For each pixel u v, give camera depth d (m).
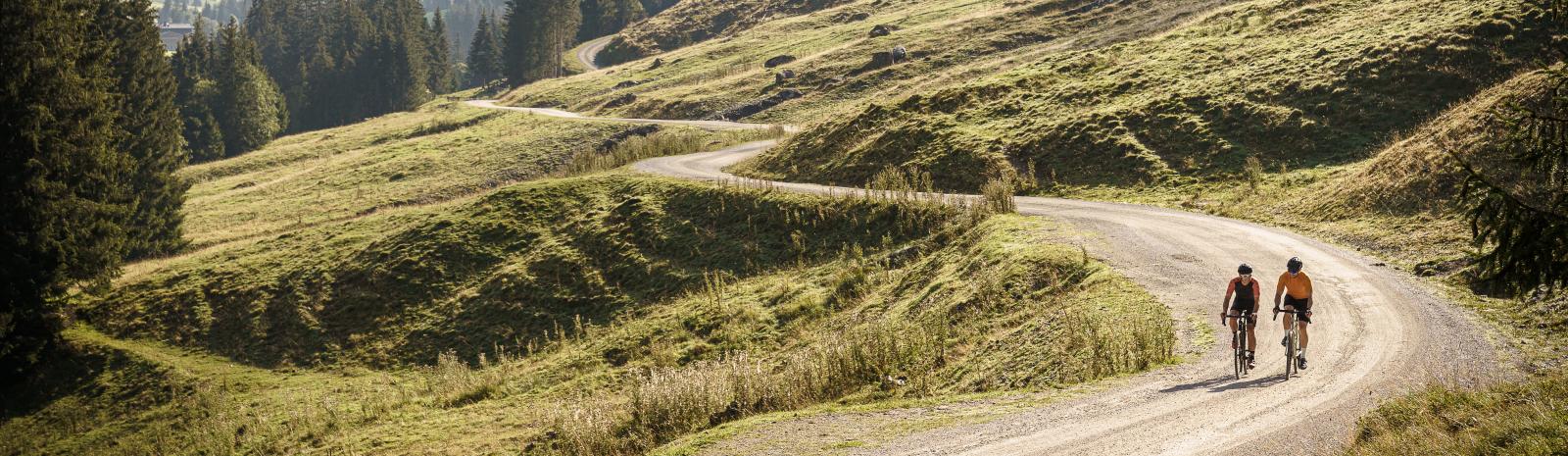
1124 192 37.22
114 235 42.25
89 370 37.19
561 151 80.50
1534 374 13.56
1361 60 41.22
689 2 191.88
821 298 30.27
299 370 36.59
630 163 59.16
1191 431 11.79
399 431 25.11
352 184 78.00
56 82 41.25
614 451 18.41
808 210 38.72
